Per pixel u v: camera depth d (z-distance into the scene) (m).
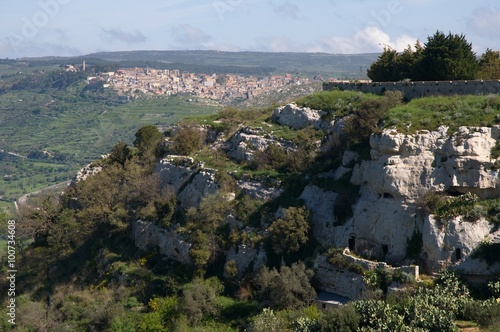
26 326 62.00
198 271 58.12
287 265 53.50
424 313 40.09
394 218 48.94
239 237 58.00
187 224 63.44
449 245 45.47
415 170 48.94
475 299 43.53
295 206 56.59
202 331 49.50
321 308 48.66
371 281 46.62
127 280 63.09
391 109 56.09
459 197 47.16
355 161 56.19
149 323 53.44
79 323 59.91
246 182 63.25
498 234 44.97
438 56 63.75
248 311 51.50
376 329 40.31
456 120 50.38
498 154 47.12
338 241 51.75
